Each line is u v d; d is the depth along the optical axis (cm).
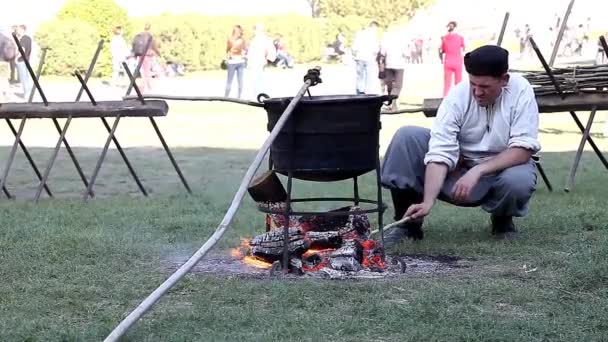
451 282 507
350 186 945
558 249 589
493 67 556
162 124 1875
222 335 415
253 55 2519
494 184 591
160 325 431
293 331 420
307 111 511
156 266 559
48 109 854
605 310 451
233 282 504
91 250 590
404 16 5559
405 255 586
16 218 727
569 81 810
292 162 522
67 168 1174
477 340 409
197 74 3822
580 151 846
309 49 4450
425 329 420
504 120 579
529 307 463
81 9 3519
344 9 5600
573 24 4359
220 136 1614
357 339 413
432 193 561
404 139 600
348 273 528
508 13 875
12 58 2770
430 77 3325
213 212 765
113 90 2806
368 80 2422
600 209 721
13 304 470
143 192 898
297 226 564
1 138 1612
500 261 565
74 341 411
